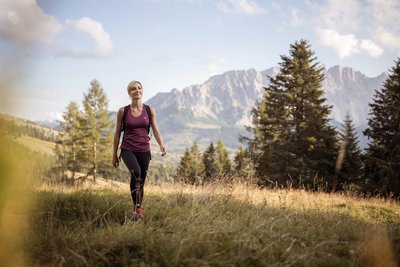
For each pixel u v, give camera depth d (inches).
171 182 381.1
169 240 140.8
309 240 172.2
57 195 213.9
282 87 1232.8
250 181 386.0
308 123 1087.6
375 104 1018.1
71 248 132.0
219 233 152.5
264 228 179.5
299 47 1219.9
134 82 222.1
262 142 1282.0
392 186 905.5
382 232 187.3
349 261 148.8
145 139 220.1
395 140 950.4
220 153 2214.6
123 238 141.2
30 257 108.6
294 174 1031.0
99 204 213.6
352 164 851.4
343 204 391.5
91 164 1358.3
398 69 1007.6
